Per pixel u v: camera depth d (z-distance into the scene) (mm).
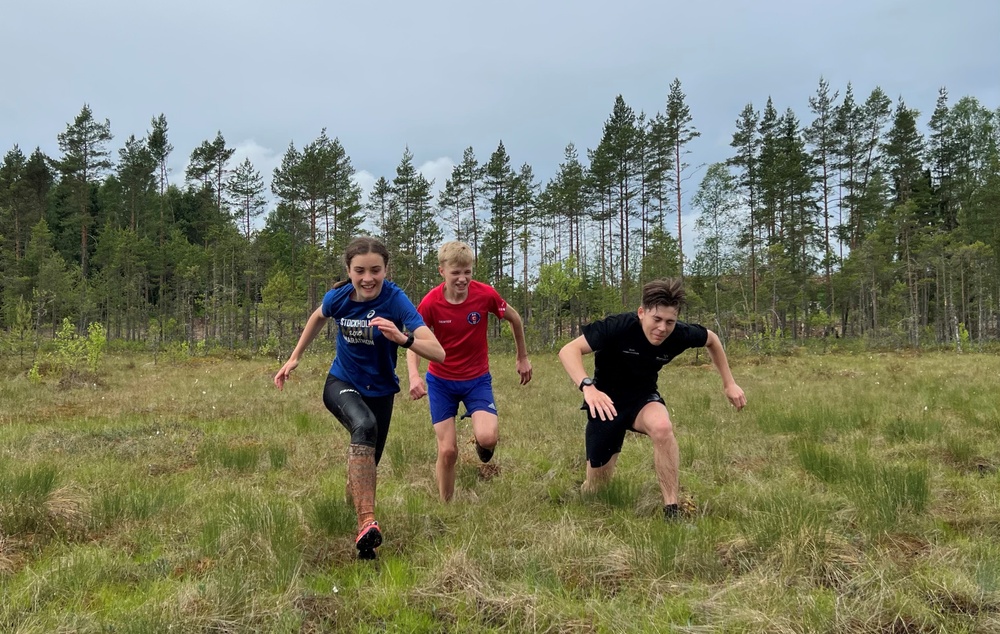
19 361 19016
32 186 57906
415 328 3105
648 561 2818
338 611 2404
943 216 50906
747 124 44469
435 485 4441
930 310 47688
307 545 3078
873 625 2225
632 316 3754
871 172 48656
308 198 47250
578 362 3645
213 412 8461
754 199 44594
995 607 2357
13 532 3219
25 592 2523
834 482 4348
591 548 2963
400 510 3648
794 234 42406
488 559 2854
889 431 6145
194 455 5543
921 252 39781
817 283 46344
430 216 45906
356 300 3283
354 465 2920
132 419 7762
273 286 32000
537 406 8797
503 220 46031
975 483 4227
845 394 9750
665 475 3654
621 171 42344
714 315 33094
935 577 2545
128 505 3709
